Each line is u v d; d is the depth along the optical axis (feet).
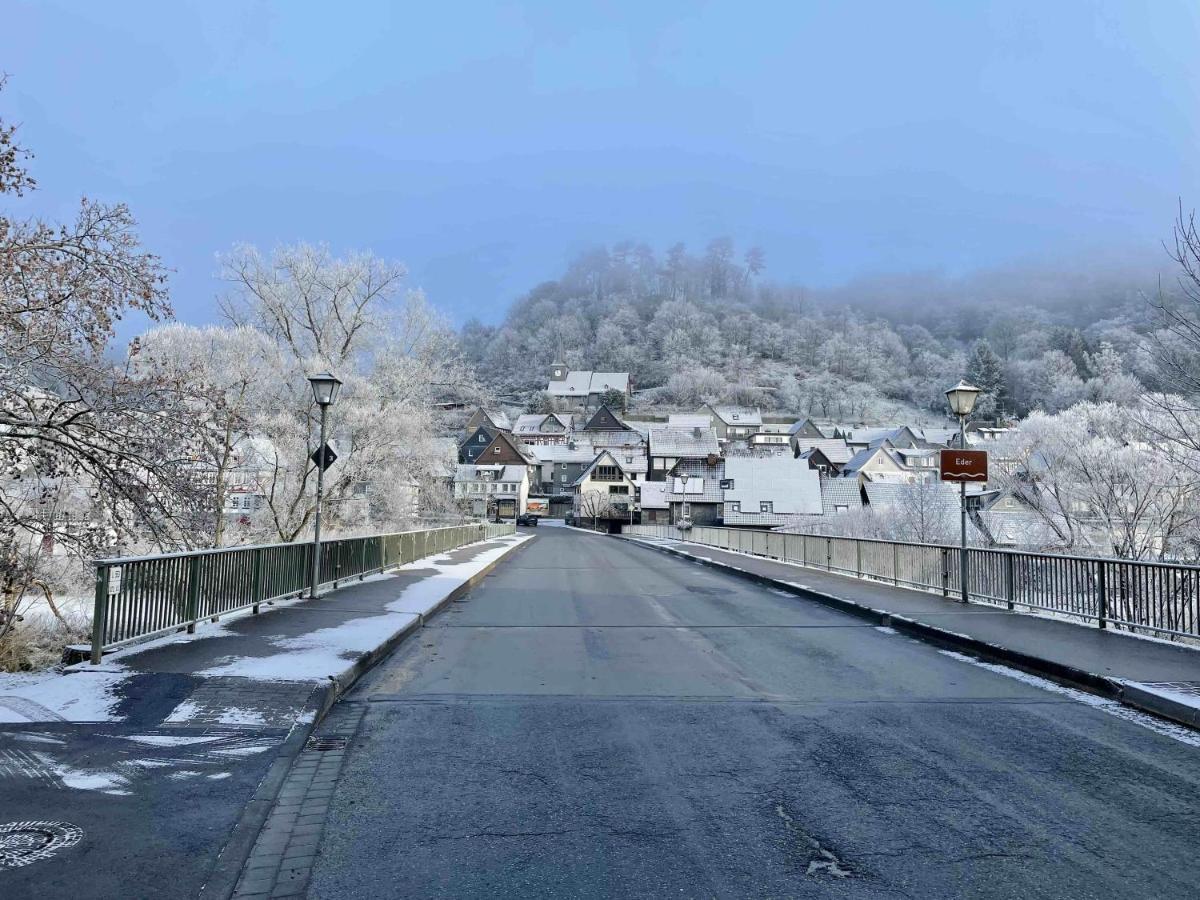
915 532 144.05
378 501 108.47
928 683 28.19
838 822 15.31
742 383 557.33
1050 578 41.27
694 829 14.96
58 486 41.16
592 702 25.20
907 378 589.32
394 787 17.28
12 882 12.12
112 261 36.65
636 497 304.30
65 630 42.24
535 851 13.96
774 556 96.78
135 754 18.40
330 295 104.17
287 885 12.59
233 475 86.63
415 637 37.81
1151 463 92.79
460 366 116.78
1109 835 14.70
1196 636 32.04
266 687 24.07
